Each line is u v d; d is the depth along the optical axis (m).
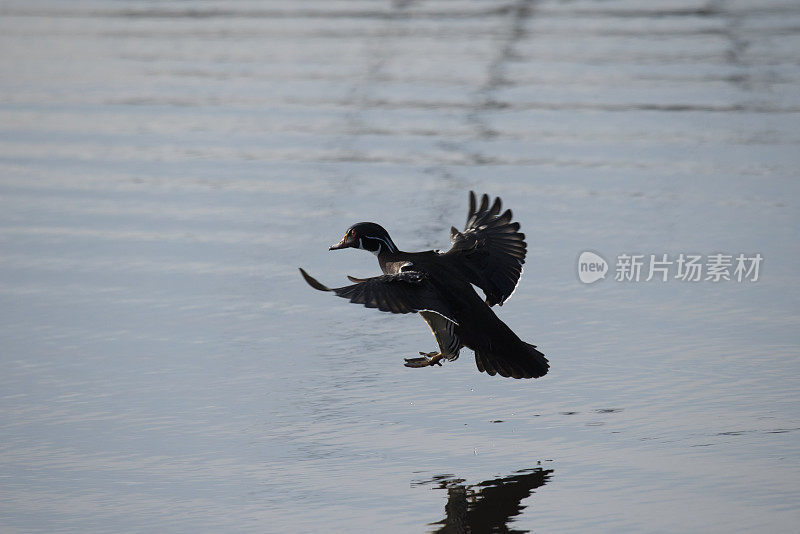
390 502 9.43
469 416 11.16
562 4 36.88
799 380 11.79
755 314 13.74
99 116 24.02
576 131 22.41
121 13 36.28
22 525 9.19
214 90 26.05
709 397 11.46
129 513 9.36
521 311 14.06
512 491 9.56
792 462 10.02
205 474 10.02
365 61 28.59
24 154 21.41
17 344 13.08
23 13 36.28
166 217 17.84
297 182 19.52
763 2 36.69
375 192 18.81
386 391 11.80
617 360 12.48
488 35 31.64
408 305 7.68
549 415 11.14
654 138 21.80
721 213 17.42
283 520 9.17
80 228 17.36
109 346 13.03
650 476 9.79
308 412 11.29
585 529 8.89
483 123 23.09
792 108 23.70
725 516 9.07
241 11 36.19
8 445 10.64
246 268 15.65
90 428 11.00
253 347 13.03
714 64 27.86
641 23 33.22
